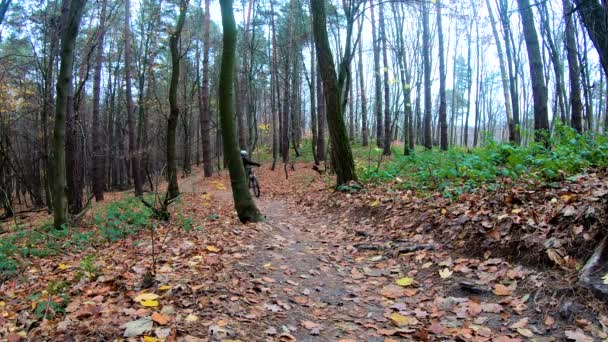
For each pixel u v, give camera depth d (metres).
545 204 4.86
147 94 27.89
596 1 5.09
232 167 7.75
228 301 3.69
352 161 10.51
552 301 3.57
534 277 3.96
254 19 26.41
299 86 35.75
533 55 10.52
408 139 21.03
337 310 3.91
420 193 7.50
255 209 7.81
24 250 7.27
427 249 5.29
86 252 6.92
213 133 45.97
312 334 3.37
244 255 5.23
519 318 3.52
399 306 3.95
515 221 4.72
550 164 6.36
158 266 4.75
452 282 4.35
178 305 3.52
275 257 5.34
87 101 34.69
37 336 3.02
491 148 9.22
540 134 9.43
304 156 29.52
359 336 3.38
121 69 30.80
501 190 5.96
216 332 3.08
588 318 3.27
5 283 5.34
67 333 2.99
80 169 16.91
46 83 15.41
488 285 4.11
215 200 12.94
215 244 5.77
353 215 8.00
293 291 4.27
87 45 15.95
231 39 7.46
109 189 31.33
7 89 18.78
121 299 3.67
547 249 4.12
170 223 8.59
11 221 17.05
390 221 6.78
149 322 3.09
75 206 13.21
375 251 5.73
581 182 5.36
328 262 5.40
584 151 6.72
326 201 9.88
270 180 20.11
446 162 9.66
